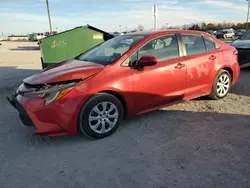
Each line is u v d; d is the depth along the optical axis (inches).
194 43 176.6
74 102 124.8
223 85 197.8
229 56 196.5
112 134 141.0
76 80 127.3
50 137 140.4
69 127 126.6
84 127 130.0
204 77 179.0
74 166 110.9
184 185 95.4
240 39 351.3
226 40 1360.7
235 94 215.5
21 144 132.6
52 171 107.6
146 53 150.3
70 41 353.7
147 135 139.2
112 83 134.3
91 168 109.0
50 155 121.0
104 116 135.9
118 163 112.1
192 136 136.3
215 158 113.4
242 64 325.4
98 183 98.5
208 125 150.4
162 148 124.3
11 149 127.3
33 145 131.3
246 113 168.7
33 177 103.6
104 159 115.9
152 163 111.1
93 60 153.9
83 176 103.4
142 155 118.2
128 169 107.2
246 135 135.7
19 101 128.8
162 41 159.3
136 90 143.8
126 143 130.6
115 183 98.1
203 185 95.0
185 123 154.3
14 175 105.1
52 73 135.4
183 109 179.3
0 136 142.3
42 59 347.3
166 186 95.2
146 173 103.9
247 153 117.0
